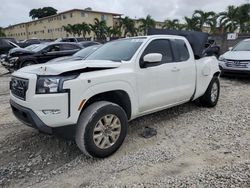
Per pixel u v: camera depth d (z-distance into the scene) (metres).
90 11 59.56
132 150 4.10
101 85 3.76
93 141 3.67
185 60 5.34
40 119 3.48
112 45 5.12
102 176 3.40
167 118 5.62
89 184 3.23
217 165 3.56
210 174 3.32
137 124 5.25
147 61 4.29
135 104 4.31
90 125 3.62
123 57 4.45
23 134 4.79
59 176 3.43
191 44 5.95
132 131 4.89
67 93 3.44
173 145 4.25
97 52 5.12
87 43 17.12
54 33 68.81
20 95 3.74
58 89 3.42
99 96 4.00
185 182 3.16
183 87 5.26
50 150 4.16
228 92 8.27
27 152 4.10
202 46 5.98
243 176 3.23
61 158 3.90
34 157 3.94
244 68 9.78
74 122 3.54
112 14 62.56
